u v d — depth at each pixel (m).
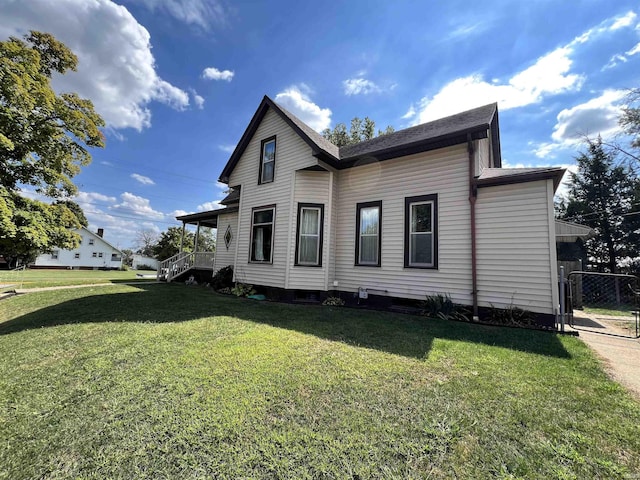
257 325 5.00
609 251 17.59
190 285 12.52
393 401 2.46
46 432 2.07
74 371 3.08
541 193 5.64
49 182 10.00
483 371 3.13
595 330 5.58
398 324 5.36
